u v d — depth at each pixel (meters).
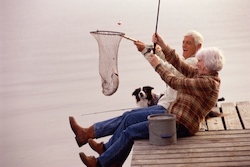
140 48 6.86
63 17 36.00
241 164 5.68
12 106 14.78
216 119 7.30
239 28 25.22
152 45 6.90
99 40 7.00
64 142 11.59
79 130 6.90
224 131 6.80
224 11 32.62
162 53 7.12
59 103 14.59
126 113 6.88
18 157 10.79
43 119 13.30
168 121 6.29
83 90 15.81
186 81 6.38
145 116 6.68
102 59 7.03
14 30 32.09
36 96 15.68
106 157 6.30
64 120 13.08
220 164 5.70
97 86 16.23
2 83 18.06
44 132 12.33
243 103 7.94
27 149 11.24
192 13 32.69
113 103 13.83
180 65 6.89
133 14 34.53
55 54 23.20
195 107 6.48
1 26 34.00
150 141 6.36
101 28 29.38
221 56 6.40
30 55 23.58
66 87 16.45
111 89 7.05
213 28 25.88
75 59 21.47
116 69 7.03
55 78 18.05
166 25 27.94
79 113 13.34
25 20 35.84
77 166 10.21
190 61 7.02
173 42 21.97
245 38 22.12
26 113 13.89
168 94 6.88
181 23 28.45
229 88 14.25
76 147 11.24
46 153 10.99
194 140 6.47
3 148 11.42
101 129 6.89
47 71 19.48
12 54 24.30
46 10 40.22
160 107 6.81
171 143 6.34
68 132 12.23
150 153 6.09
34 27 32.78
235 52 19.17
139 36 24.56
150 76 16.36
